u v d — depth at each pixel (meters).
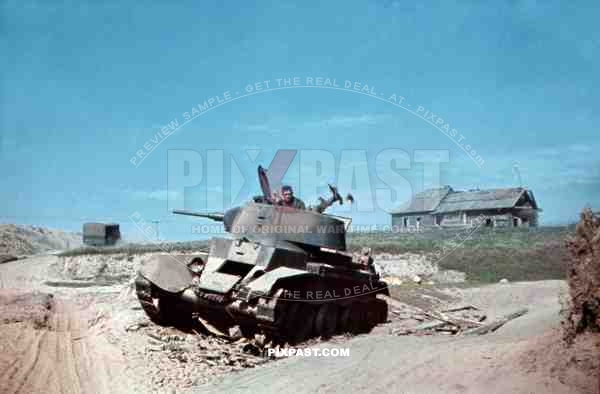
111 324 17.16
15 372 11.84
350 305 17.89
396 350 13.91
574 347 10.25
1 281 31.64
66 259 38.75
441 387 10.47
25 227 63.00
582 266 10.45
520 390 9.72
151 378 12.00
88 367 12.64
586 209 10.68
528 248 35.09
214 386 11.46
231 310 14.91
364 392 10.59
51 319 18.00
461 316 21.78
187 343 14.98
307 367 12.57
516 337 15.07
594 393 9.07
